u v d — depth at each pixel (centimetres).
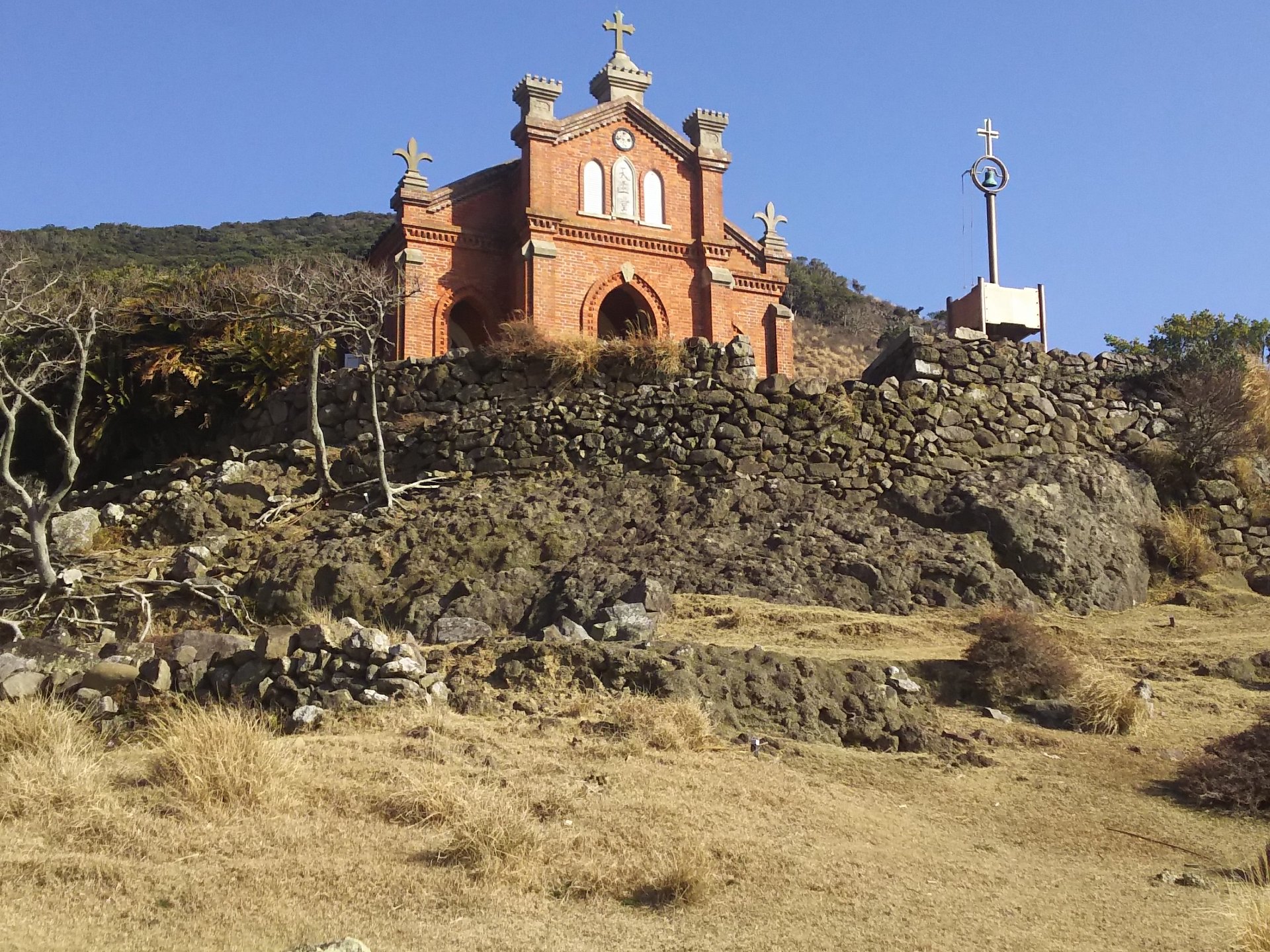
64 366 2511
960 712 1605
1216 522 2592
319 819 1031
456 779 1126
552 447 2528
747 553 2212
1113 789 1340
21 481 2862
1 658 1355
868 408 2577
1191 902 1002
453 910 874
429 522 2234
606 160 3425
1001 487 2447
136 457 3066
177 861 921
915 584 2141
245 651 1409
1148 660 1892
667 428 2522
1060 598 2228
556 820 1055
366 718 1303
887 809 1218
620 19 3659
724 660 1522
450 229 3316
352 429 2728
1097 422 2745
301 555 2158
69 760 1081
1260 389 2828
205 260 7638
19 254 2630
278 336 2891
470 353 2736
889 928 900
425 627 1952
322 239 9331
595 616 1794
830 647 1797
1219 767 1330
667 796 1138
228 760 1082
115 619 1994
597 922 877
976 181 3045
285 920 828
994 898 990
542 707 1403
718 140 3578
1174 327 4812
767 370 3578
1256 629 2103
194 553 2173
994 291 2927
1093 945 889
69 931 778
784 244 3666
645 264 3419
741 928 880
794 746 1391
